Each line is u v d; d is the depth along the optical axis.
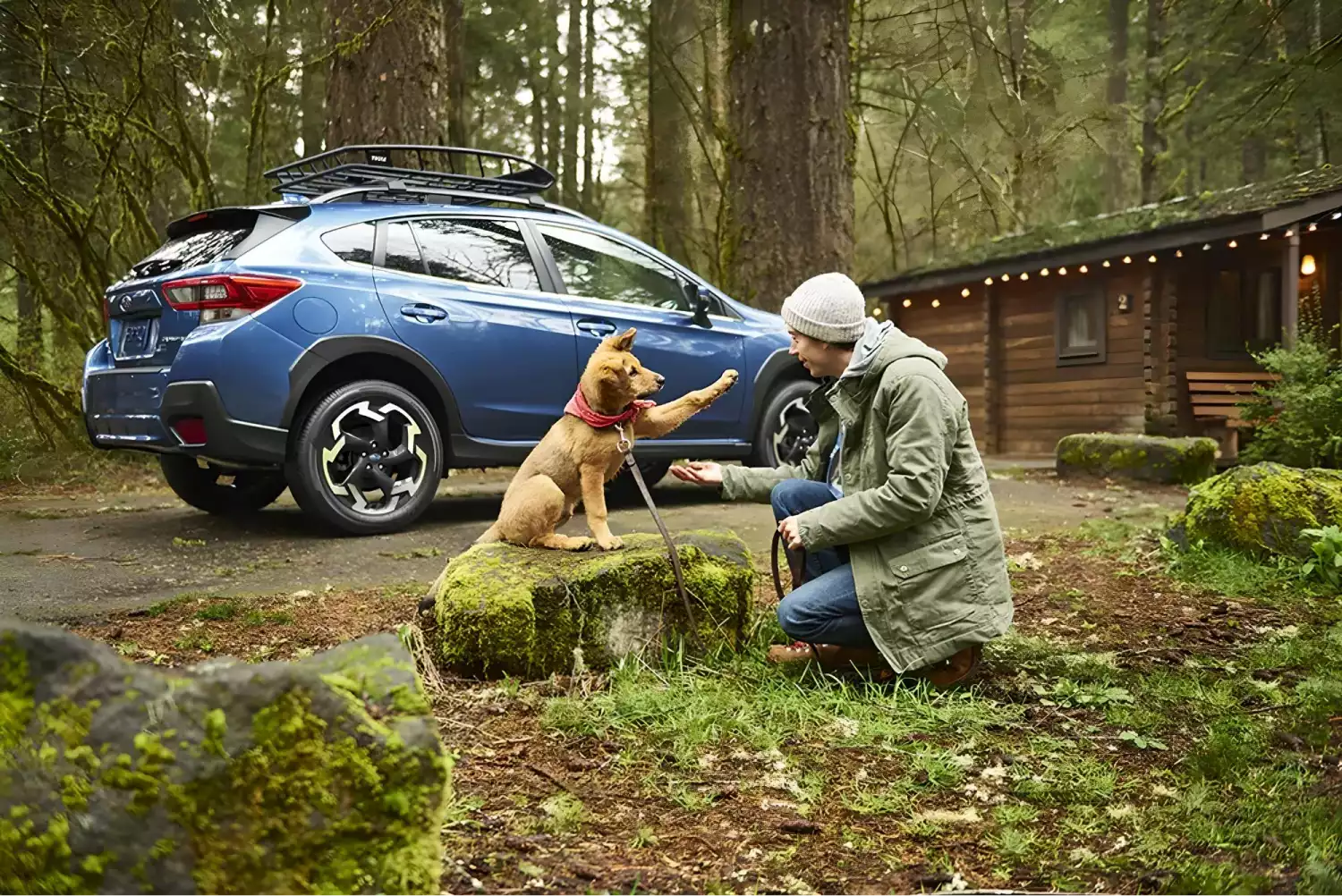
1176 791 2.57
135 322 5.76
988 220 19.05
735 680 3.36
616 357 3.56
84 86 10.66
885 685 3.29
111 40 9.60
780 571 5.00
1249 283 12.14
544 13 19.31
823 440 3.79
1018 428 13.88
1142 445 8.89
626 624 3.47
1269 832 2.30
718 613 3.61
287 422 5.44
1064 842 2.31
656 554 3.54
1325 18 11.95
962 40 15.27
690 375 6.79
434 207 6.19
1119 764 2.78
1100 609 4.42
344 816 1.49
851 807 2.46
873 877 2.13
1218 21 13.46
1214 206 11.66
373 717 1.57
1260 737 2.88
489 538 3.83
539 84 20.55
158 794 1.41
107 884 1.39
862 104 14.99
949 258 14.83
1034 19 19.66
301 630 3.85
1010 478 9.33
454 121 14.71
